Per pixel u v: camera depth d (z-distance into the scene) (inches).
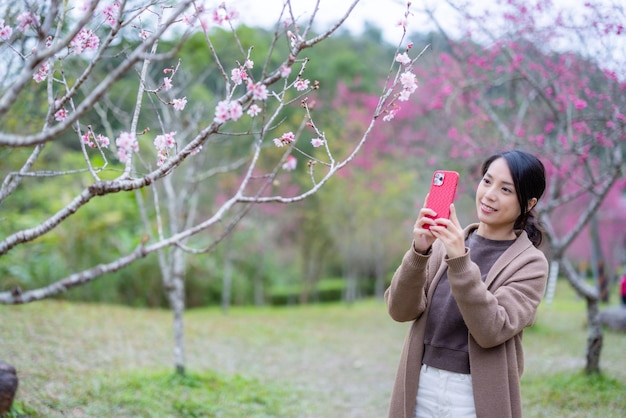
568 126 203.6
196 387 219.1
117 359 255.6
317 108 512.1
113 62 259.1
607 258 636.1
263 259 641.0
